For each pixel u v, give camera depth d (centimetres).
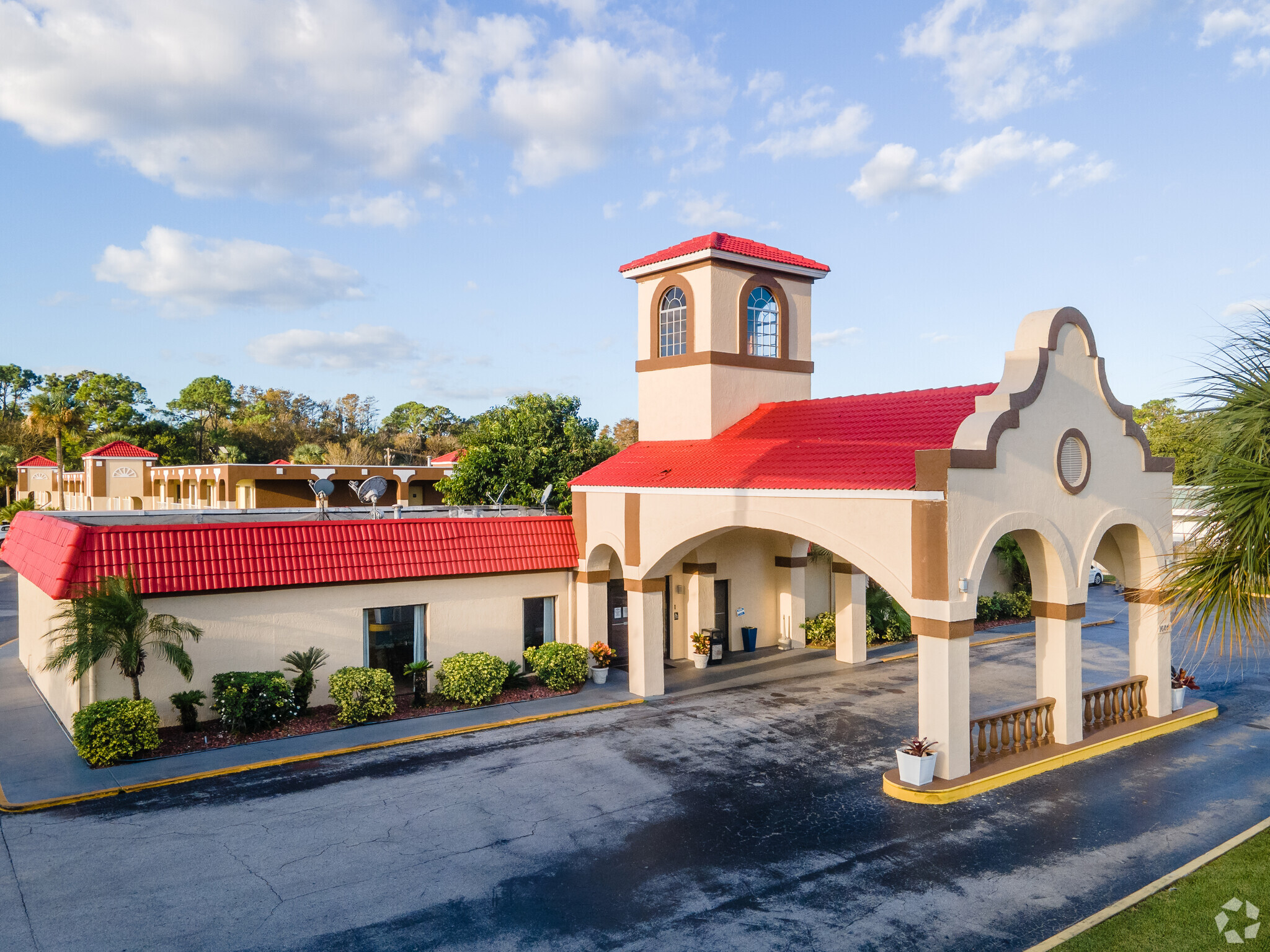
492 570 2064
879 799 1353
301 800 1337
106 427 8950
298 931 950
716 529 1803
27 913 985
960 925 965
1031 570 1628
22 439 9056
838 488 1530
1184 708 1889
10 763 1489
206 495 5150
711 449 2080
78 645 1472
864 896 1036
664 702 1956
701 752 1582
